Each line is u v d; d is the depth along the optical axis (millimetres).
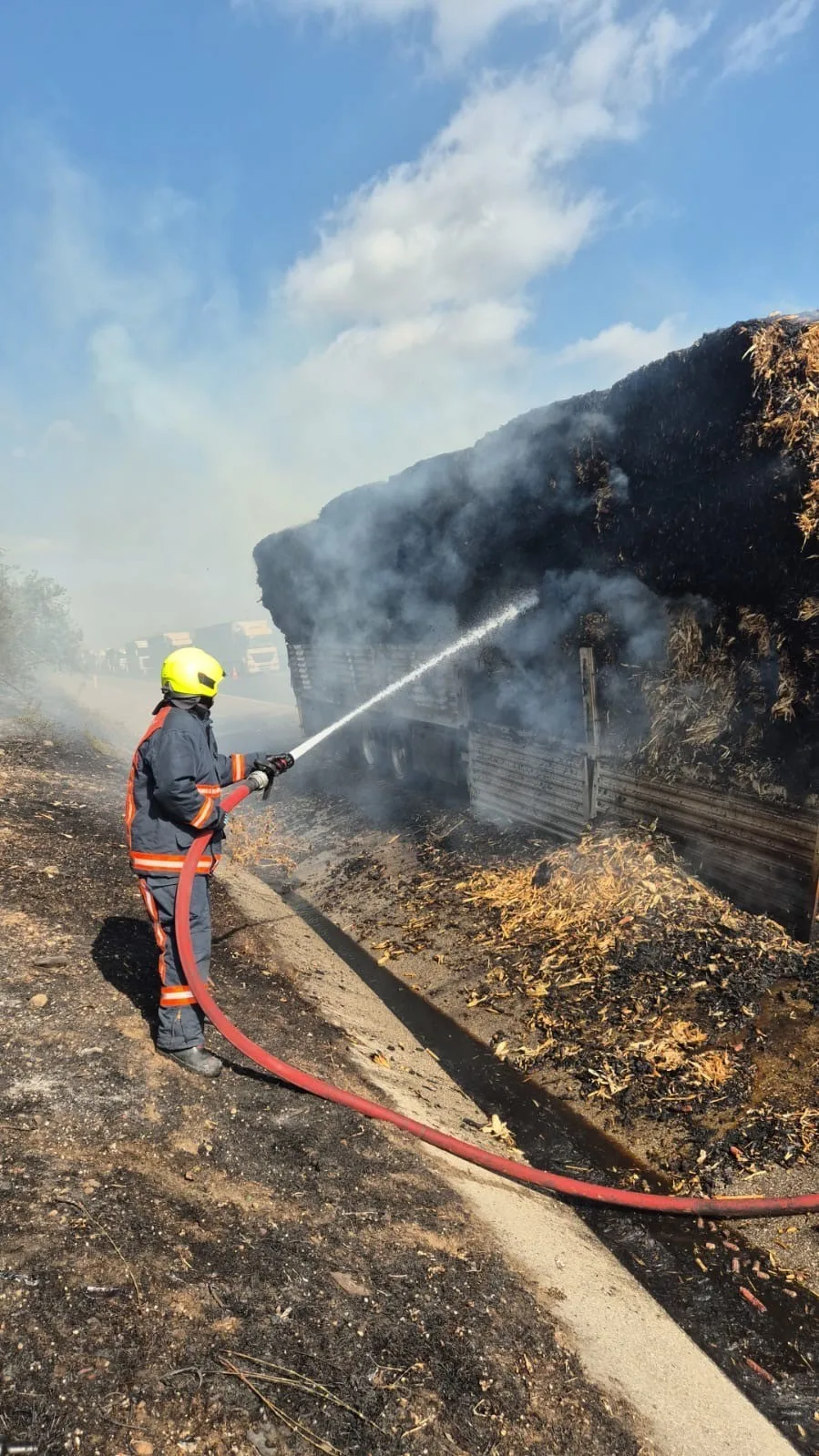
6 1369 1878
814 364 4398
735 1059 4480
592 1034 5055
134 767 3514
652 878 5953
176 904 3430
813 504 4449
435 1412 2133
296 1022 4715
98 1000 4023
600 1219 3750
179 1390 1972
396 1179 3240
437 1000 6012
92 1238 2387
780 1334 3033
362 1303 2471
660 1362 2734
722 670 5383
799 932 5016
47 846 6426
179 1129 3152
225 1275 2422
